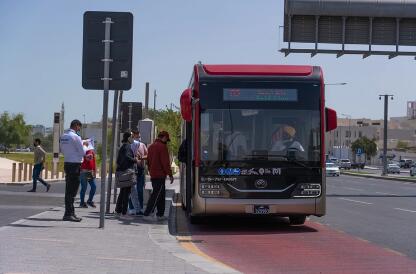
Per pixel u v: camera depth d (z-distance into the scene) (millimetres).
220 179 14648
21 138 134875
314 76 15258
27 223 13688
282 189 14727
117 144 21469
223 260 10914
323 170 14906
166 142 16516
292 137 14953
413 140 196500
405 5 31453
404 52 32281
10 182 32656
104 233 12664
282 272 9852
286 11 31609
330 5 31297
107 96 13078
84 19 13055
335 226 16719
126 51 13094
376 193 35438
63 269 8711
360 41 32406
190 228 15797
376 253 11930
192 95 15859
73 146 14180
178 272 8945
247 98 14992
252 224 16812
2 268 8500
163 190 16219
